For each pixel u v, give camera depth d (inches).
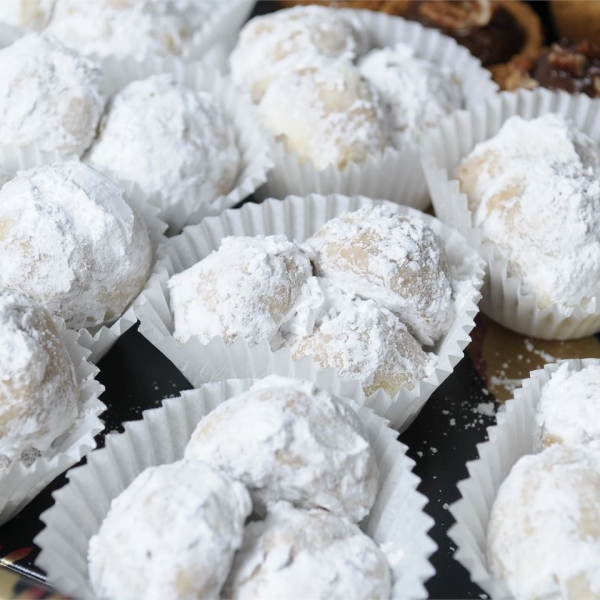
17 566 9.5
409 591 8.8
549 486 8.9
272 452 8.8
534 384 10.1
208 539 8.4
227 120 12.5
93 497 9.2
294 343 10.2
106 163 11.3
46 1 12.8
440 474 10.3
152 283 10.5
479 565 8.9
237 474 8.8
